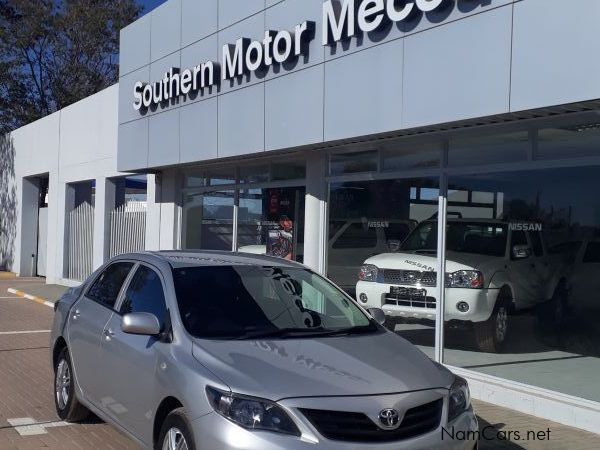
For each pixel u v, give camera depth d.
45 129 22.41
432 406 4.46
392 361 4.77
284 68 10.27
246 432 4.01
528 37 6.74
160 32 13.92
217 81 11.93
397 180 9.27
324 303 5.81
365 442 4.06
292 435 4.00
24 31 35.88
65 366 6.77
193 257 6.07
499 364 8.02
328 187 10.55
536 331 7.65
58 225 20.94
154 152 14.02
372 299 9.43
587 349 7.12
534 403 7.12
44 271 24.69
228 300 5.38
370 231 9.66
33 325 13.16
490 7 7.11
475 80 7.29
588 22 6.21
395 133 8.52
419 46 7.93
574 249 7.21
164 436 4.60
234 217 12.95
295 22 10.09
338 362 4.62
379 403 4.20
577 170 7.17
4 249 26.75
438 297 8.52
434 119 7.76
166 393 4.61
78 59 37.97
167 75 13.45
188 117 12.85
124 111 15.27
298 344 4.89
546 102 6.58
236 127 11.43
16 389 7.99
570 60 6.36
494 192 8.06
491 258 8.12
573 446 6.13
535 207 7.64
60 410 6.72
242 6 11.38
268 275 5.84
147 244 15.66
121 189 18.73
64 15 36.88
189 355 4.64
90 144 18.77
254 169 12.45
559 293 7.39
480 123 7.67
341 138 9.16
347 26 8.93
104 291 6.46
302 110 9.91
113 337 5.59
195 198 14.22
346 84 9.05
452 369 8.30
